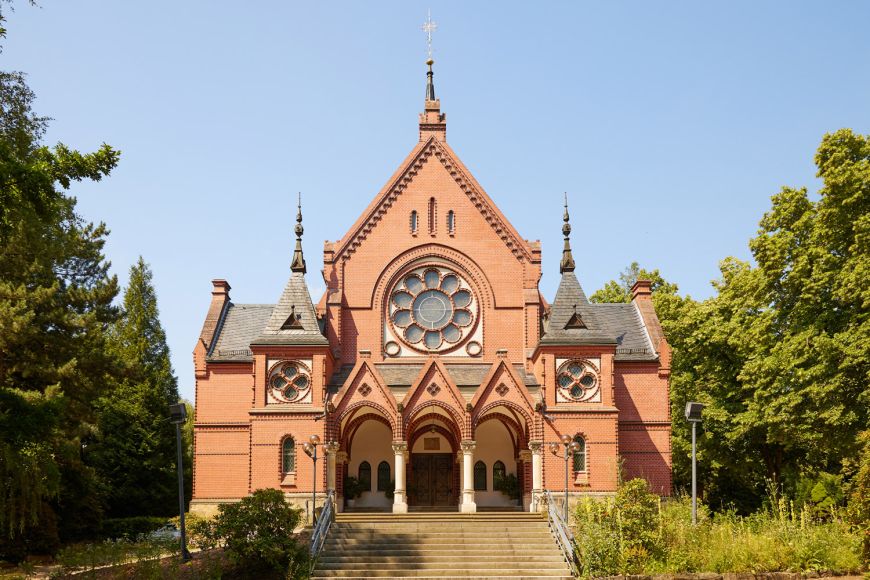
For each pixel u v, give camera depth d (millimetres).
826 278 43719
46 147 29328
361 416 50875
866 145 44344
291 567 33875
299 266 51844
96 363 48156
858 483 34375
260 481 47719
